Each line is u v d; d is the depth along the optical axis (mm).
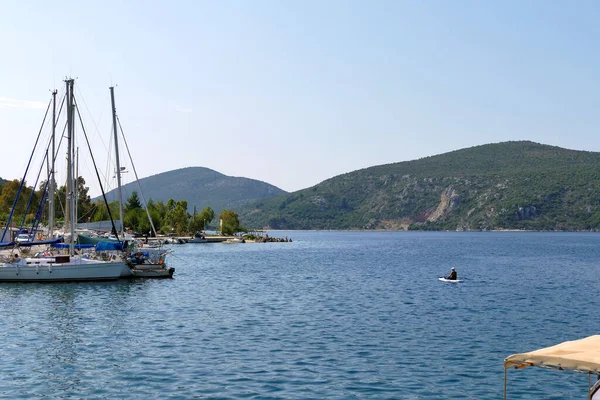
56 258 78312
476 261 144375
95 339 43688
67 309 57594
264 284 84875
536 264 133125
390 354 39469
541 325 50688
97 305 60375
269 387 32031
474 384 32906
